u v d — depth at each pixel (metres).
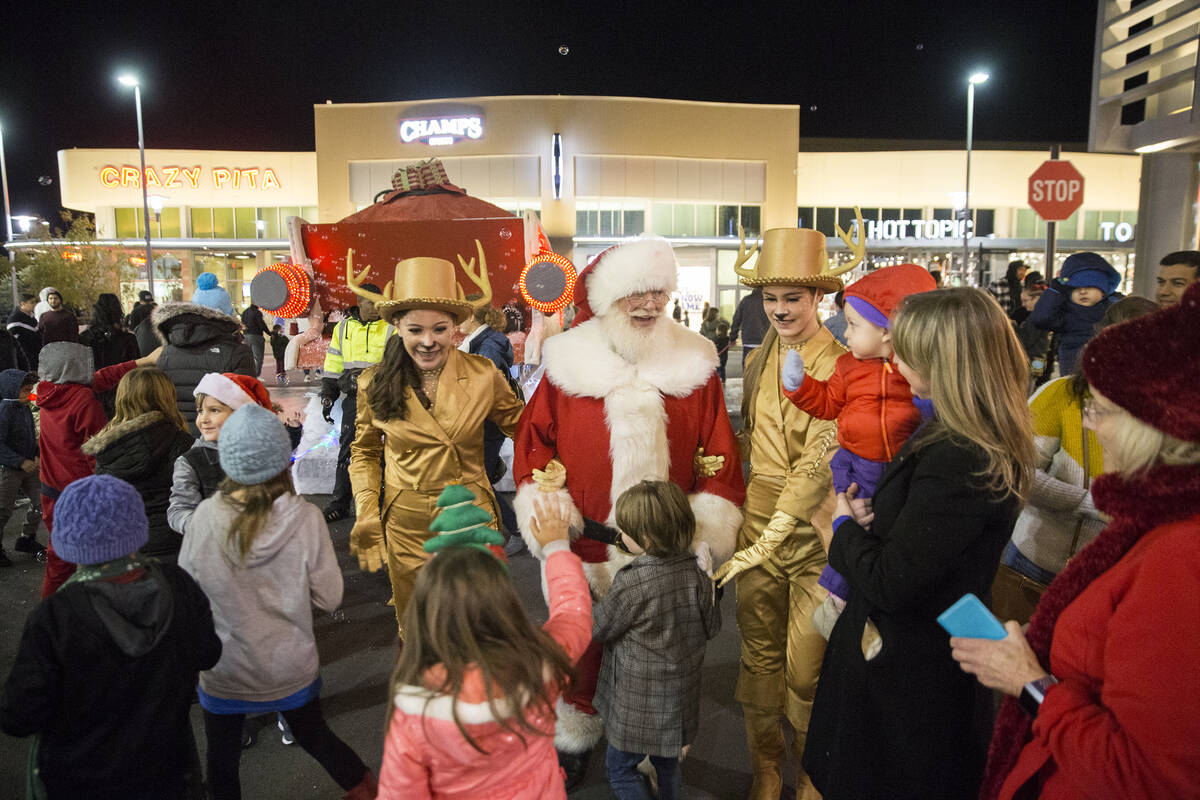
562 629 1.79
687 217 25.75
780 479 2.66
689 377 2.68
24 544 5.24
